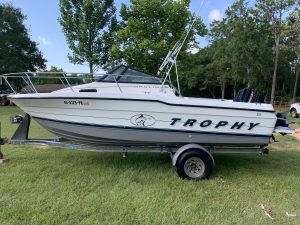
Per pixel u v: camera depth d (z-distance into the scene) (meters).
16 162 5.95
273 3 32.19
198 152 5.23
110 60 18.06
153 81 6.12
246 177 5.50
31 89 5.78
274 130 5.74
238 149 5.75
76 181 4.93
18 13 35.91
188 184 5.00
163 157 6.59
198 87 52.47
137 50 15.62
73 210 3.87
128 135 5.42
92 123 5.36
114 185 4.82
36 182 4.86
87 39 17.95
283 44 35.94
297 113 18.81
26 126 5.73
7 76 5.75
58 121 5.44
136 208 4.00
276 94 47.69
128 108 5.27
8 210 3.82
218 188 4.89
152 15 16.09
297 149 8.09
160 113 5.32
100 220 3.66
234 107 5.41
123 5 16.75
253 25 35.59
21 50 35.62
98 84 5.98
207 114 5.39
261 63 36.28
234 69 36.72
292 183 5.24
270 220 3.83
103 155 6.64
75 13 17.98
